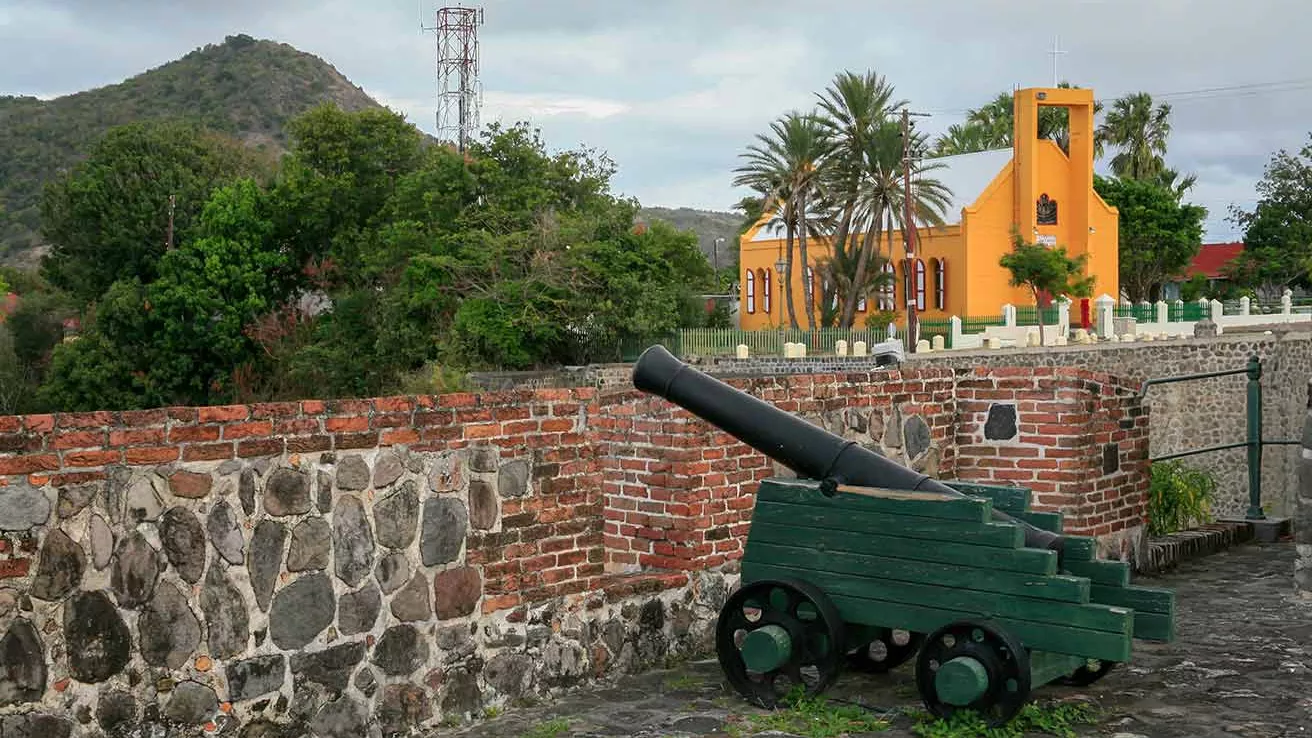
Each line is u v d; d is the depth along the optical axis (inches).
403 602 219.0
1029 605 210.5
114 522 183.0
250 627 198.5
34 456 174.9
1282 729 216.4
